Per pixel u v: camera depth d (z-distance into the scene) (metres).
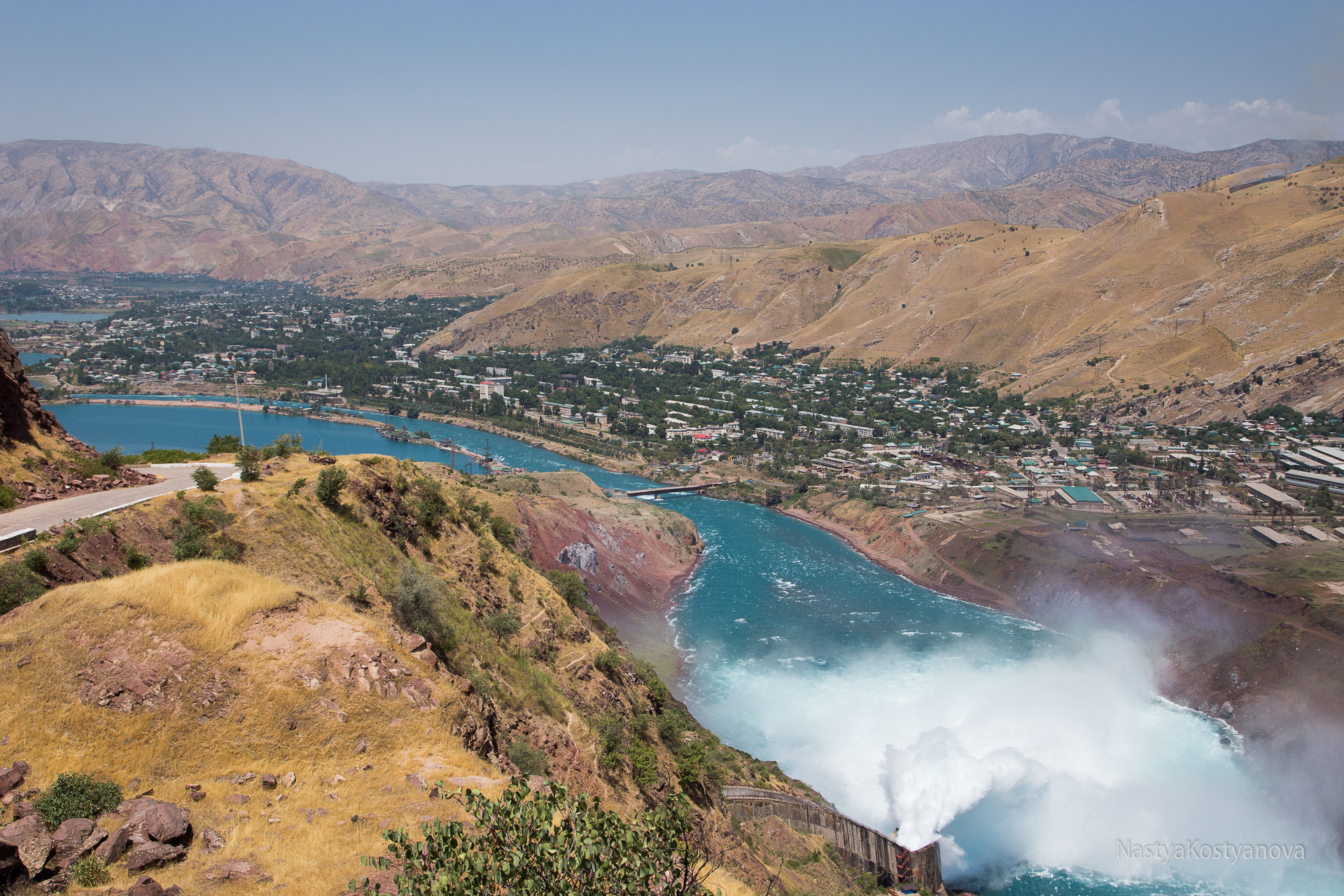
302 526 53.66
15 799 27.06
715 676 124.50
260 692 34.16
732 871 58.06
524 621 70.88
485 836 22.39
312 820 29.70
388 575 56.47
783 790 84.06
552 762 50.22
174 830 26.86
